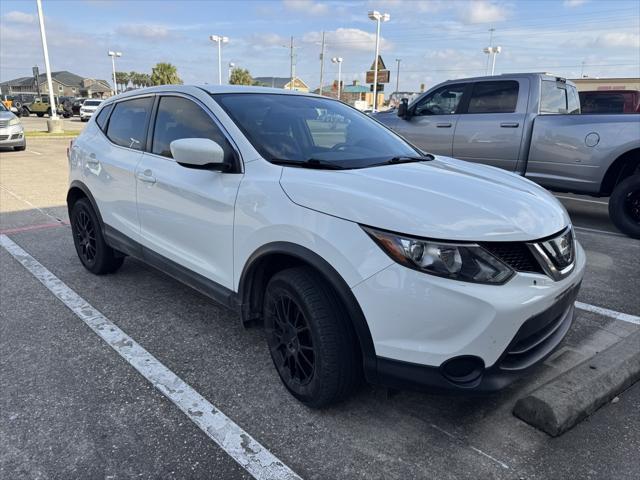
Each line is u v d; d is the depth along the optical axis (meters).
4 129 15.09
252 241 2.69
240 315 2.90
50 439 2.42
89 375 2.97
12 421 2.54
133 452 2.34
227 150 2.96
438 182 2.61
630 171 6.23
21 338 3.41
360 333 2.28
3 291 4.23
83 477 2.19
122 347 3.31
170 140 3.46
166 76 62.56
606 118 5.99
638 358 2.98
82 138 4.58
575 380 2.72
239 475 2.21
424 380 2.18
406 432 2.50
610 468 2.27
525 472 2.24
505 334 2.14
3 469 2.23
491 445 2.41
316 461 2.30
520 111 6.75
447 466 2.27
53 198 8.34
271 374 3.01
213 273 3.05
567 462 2.30
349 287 2.25
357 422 2.57
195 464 2.27
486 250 2.14
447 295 2.08
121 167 3.83
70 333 3.49
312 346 2.48
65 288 4.31
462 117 7.30
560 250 2.39
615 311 3.90
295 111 3.40
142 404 2.70
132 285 4.39
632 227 6.01
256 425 2.54
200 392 2.81
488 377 2.20
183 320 3.72
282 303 2.66
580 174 6.25
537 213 2.44
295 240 2.45
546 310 2.28
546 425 2.49
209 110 3.18
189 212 3.15
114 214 4.04
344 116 3.70
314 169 2.73
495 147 6.97
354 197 2.34
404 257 2.13
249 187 2.74
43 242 5.71
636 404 2.74
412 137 7.95
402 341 2.18
